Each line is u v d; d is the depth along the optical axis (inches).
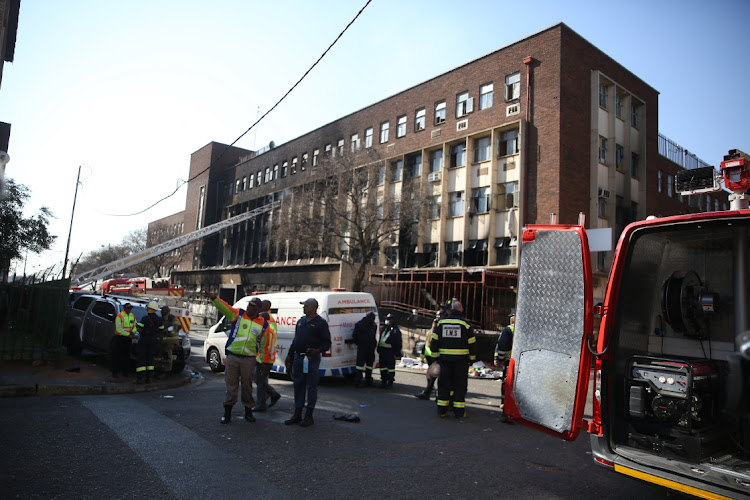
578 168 971.3
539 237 195.5
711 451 160.7
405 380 533.0
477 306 1018.1
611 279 178.5
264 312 308.3
